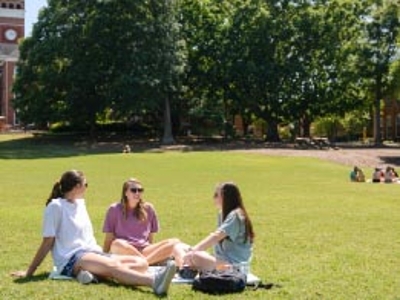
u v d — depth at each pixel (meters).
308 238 13.93
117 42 62.59
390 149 58.28
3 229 15.05
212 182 30.33
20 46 70.38
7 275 9.52
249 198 22.97
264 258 11.46
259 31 67.56
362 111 78.75
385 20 70.50
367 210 19.50
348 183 30.78
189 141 67.00
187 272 9.22
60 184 9.41
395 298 8.43
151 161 44.09
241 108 72.62
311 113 72.06
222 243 9.29
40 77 64.75
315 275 9.88
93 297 8.10
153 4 63.25
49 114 66.44
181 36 67.31
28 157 47.97
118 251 9.68
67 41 63.78
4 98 101.19
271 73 66.69
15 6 105.56
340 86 70.25
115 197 23.20
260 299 8.20
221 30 69.31
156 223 10.40
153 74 61.28
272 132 71.06
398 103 89.62
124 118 69.56
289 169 39.06
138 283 8.63
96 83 63.75
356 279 9.59
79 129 74.81
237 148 57.16
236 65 67.69
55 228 9.21
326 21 68.62
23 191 25.30
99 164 41.69
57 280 9.00
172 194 24.28
